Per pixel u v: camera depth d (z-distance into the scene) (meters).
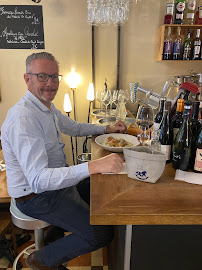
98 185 0.91
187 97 1.50
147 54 2.78
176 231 0.88
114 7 2.29
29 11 2.61
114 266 1.30
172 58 2.68
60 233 1.61
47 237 1.57
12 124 1.08
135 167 0.92
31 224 1.25
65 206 1.21
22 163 1.05
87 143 3.06
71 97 2.89
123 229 0.97
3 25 2.64
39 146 1.06
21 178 1.22
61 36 2.70
